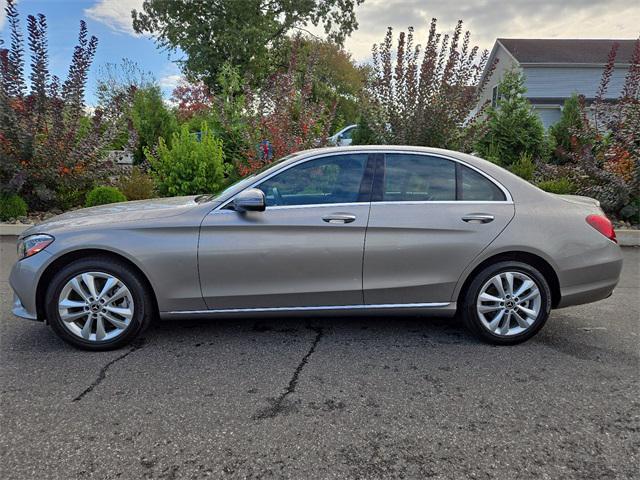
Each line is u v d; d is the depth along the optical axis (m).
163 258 3.53
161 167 9.46
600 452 2.48
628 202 8.67
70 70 8.84
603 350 3.77
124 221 3.60
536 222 3.75
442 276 3.71
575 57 25.17
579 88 24.80
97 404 2.90
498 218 3.72
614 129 8.82
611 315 4.62
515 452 2.48
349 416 2.80
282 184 3.71
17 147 8.48
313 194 3.70
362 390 3.11
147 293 3.65
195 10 26.67
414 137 8.95
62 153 8.70
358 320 4.40
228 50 26.23
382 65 9.52
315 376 3.30
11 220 8.37
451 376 3.31
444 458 2.43
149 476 2.27
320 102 10.65
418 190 3.76
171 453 2.44
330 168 3.76
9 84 8.39
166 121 12.92
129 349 3.71
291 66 10.58
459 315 4.07
